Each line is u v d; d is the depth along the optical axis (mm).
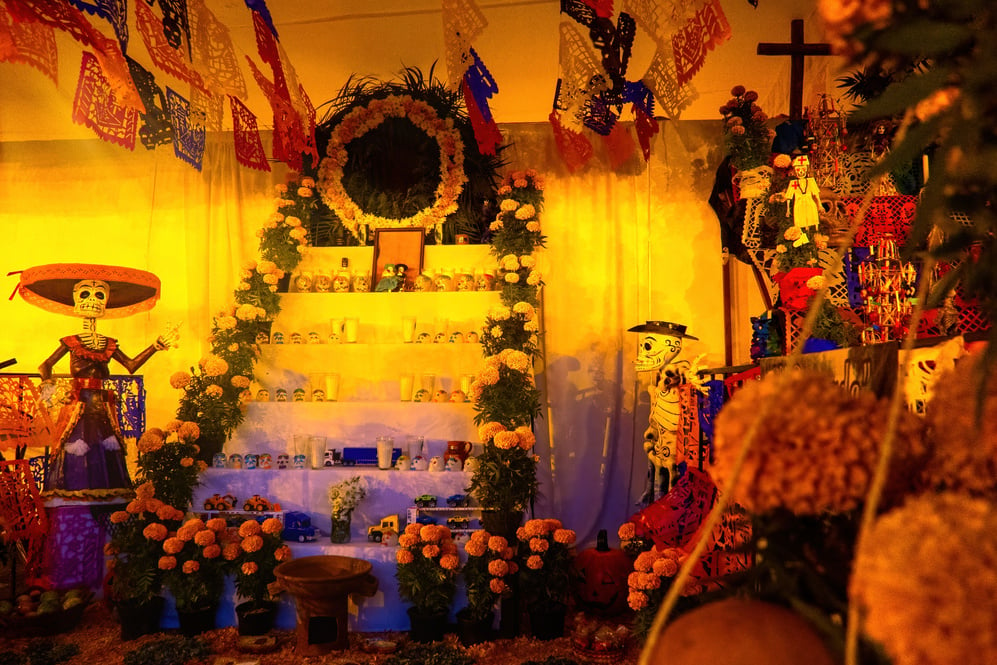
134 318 6770
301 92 5254
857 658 440
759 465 492
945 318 1716
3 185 6969
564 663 4012
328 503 5137
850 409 504
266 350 5688
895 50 512
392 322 5793
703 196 6457
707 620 458
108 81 4000
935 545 389
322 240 6031
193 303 6727
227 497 5074
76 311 5508
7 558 5117
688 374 4801
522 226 5488
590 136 6527
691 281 6410
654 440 5648
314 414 5410
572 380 6398
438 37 5352
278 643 4477
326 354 5715
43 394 5473
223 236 6758
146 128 4191
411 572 4531
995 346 504
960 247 507
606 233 6488
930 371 788
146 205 6863
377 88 5945
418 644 4473
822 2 548
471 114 4684
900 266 2811
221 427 5254
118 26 3846
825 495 484
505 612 4570
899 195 2953
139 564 4645
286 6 4871
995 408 496
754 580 546
